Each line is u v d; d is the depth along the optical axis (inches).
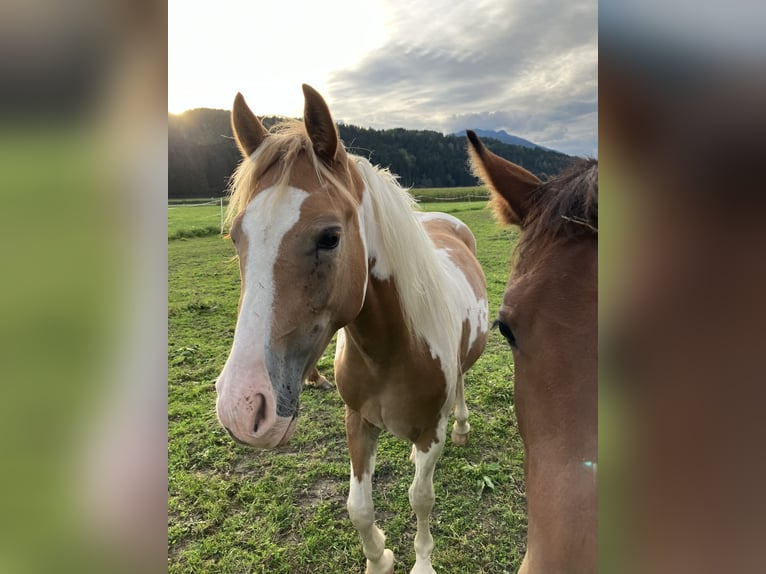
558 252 46.2
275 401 49.2
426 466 81.2
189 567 91.2
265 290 51.3
